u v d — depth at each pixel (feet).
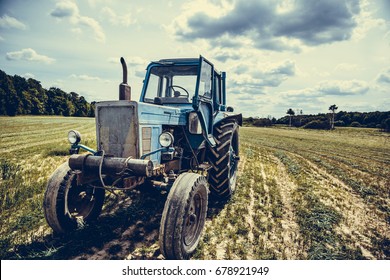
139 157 10.68
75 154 11.23
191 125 13.83
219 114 18.58
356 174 27.55
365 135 125.39
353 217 15.11
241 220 13.84
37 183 18.49
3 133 62.80
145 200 15.93
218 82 19.52
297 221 14.05
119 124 10.87
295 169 28.63
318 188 20.95
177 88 15.15
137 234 11.86
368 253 11.28
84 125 110.52
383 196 19.62
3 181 19.02
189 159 14.84
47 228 12.13
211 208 15.52
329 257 10.67
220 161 15.99
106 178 11.23
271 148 52.26
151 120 11.35
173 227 9.32
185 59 15.05
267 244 11.63
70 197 11.75
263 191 19.12
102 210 14.48
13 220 12.84
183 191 9.87
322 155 43.16
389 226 14.08
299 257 10.69
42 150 35.04
